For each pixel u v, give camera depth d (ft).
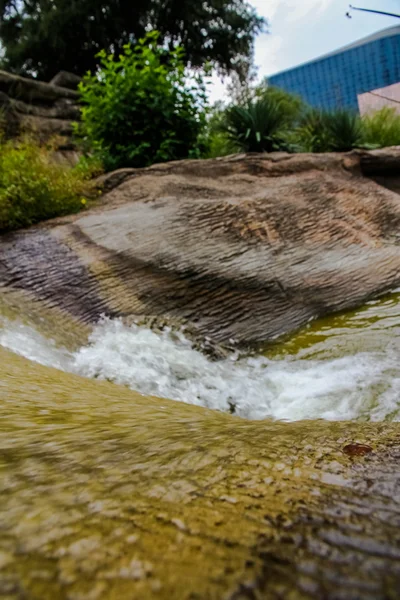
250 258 16.12
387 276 17.34
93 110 26.00
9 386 5.41
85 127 27.99
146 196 19.76
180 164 22.38
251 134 29.25
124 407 5.11
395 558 1.65
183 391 10.23
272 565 1.60
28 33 55.57
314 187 21.45
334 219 19.53
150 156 26.17
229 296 15.01
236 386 10.88
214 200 18.28
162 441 3.29
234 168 22.82
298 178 22.61
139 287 14.33
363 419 8.66
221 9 58.39
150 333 13.01
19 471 2.52
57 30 53.31
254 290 15.33
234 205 18.07
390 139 35.01
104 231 16.05
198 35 59.41
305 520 1.97
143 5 54.44
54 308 12.76
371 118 37.45
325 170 24.29
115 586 1.46
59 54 56.75
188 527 1.88
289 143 30.17
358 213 20.79
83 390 6.46
